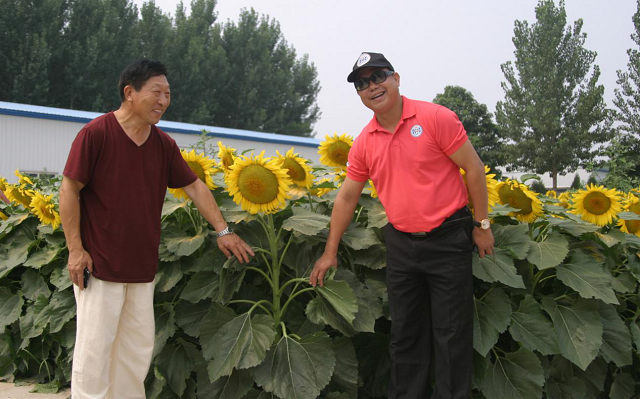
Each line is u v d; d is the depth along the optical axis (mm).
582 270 3141
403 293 2789
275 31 56250
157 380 3066
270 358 2779
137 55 44000
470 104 50062
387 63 2721
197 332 3027
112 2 45625
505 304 2951
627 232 3994
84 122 26656
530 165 45125
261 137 30531
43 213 3797
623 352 3162
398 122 2754
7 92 39969
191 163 3205
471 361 2738
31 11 39969
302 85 56406
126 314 2809
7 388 3764
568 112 44281
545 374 3059
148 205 2770
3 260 4078
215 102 48625
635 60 40844
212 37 50906
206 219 3092
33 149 25328
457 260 2656
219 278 3062
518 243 3160
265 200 2900
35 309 3766
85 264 2641
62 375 3814
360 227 3273
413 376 2834
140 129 2723
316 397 2721
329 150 3512
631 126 41375
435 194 2664
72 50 40500
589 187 3596
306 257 3168
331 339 2854
